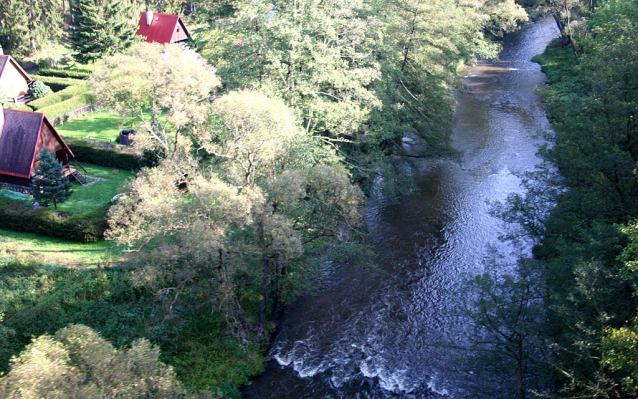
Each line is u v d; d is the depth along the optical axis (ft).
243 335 90.33
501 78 236.43
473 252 117.29
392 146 149.28
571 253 74.49
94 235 106.73
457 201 139.95
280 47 110.83
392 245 121.29
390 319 97.81
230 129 86.12
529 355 73.87
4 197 115.14
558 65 230.68
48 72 216.54
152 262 82.12
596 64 95.40
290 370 86.74
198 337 90.33
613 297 64.59
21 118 125.80
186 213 76.38
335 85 112.68
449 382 83.20
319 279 109.70
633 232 59.41
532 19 333.21
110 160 142.92
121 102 98.07
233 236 86.84
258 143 82.64
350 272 112.78
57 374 44.06
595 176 88.89
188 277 84.84
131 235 81.61
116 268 97.19
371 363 87.81
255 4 115.24
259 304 99.71
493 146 170.30
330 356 89.61
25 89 195.72
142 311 90.22
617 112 85.40
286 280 94.38
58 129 168.86
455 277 108.78
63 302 87.51
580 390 66.69
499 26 265.54
